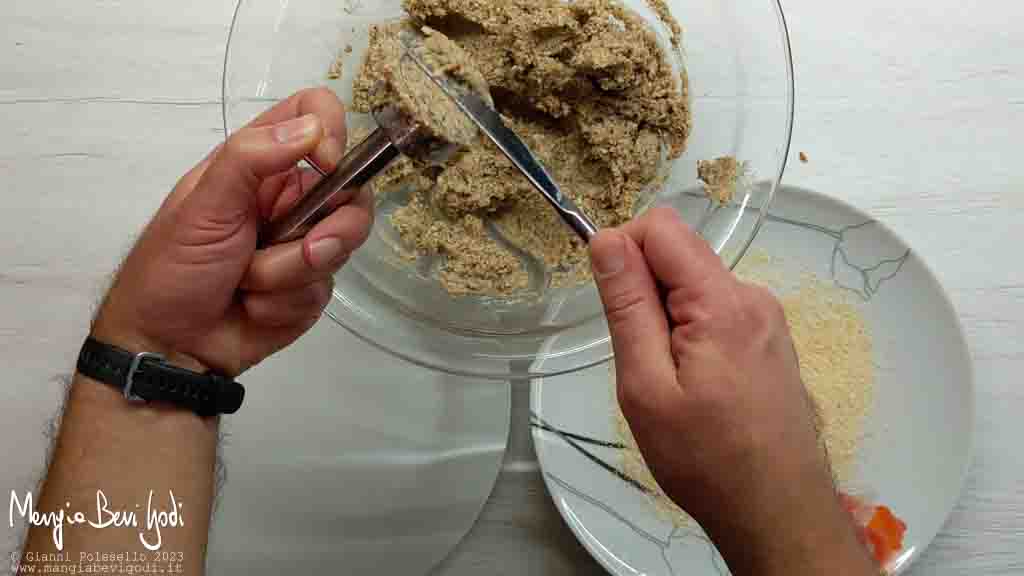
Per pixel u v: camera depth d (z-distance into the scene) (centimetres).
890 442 94
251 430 96
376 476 95
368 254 88
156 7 105
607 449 94
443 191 85
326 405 97
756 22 82
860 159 102
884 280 97
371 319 85
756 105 83
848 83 103
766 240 100
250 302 74
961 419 92
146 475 71
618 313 64
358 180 60
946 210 100
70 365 99
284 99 83
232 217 65
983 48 102
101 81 104
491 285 88
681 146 85
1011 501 93
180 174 103
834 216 98
